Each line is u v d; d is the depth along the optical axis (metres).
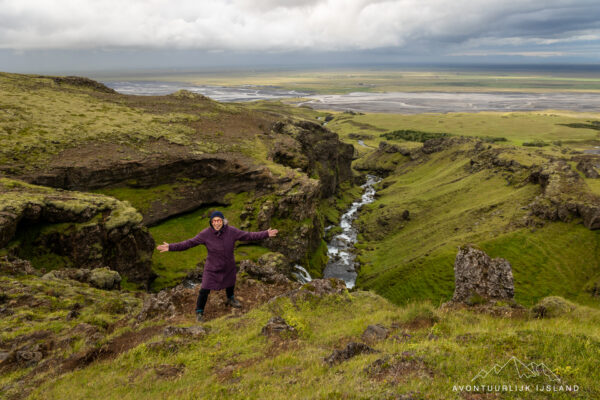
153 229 84.81
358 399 7.02
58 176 76.31
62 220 54.78
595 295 71.56
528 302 74.81
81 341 14.38
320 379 8.46
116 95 156.62
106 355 12.30
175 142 104.62
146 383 9.57
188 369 10.20
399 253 106.31
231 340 12.08
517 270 81.81
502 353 8.35
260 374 9.31
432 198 141.62
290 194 94.38
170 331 12.66
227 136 124.06
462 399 6.66
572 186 97.38
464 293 16.31
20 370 12.63
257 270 21.69
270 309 15.30
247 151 112.31
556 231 87.25
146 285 63.34
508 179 130.75
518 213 100.00
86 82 163.25
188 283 69.31
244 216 89.62
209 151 104.19
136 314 17.05
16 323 18.44
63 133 94.56
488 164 154.12
